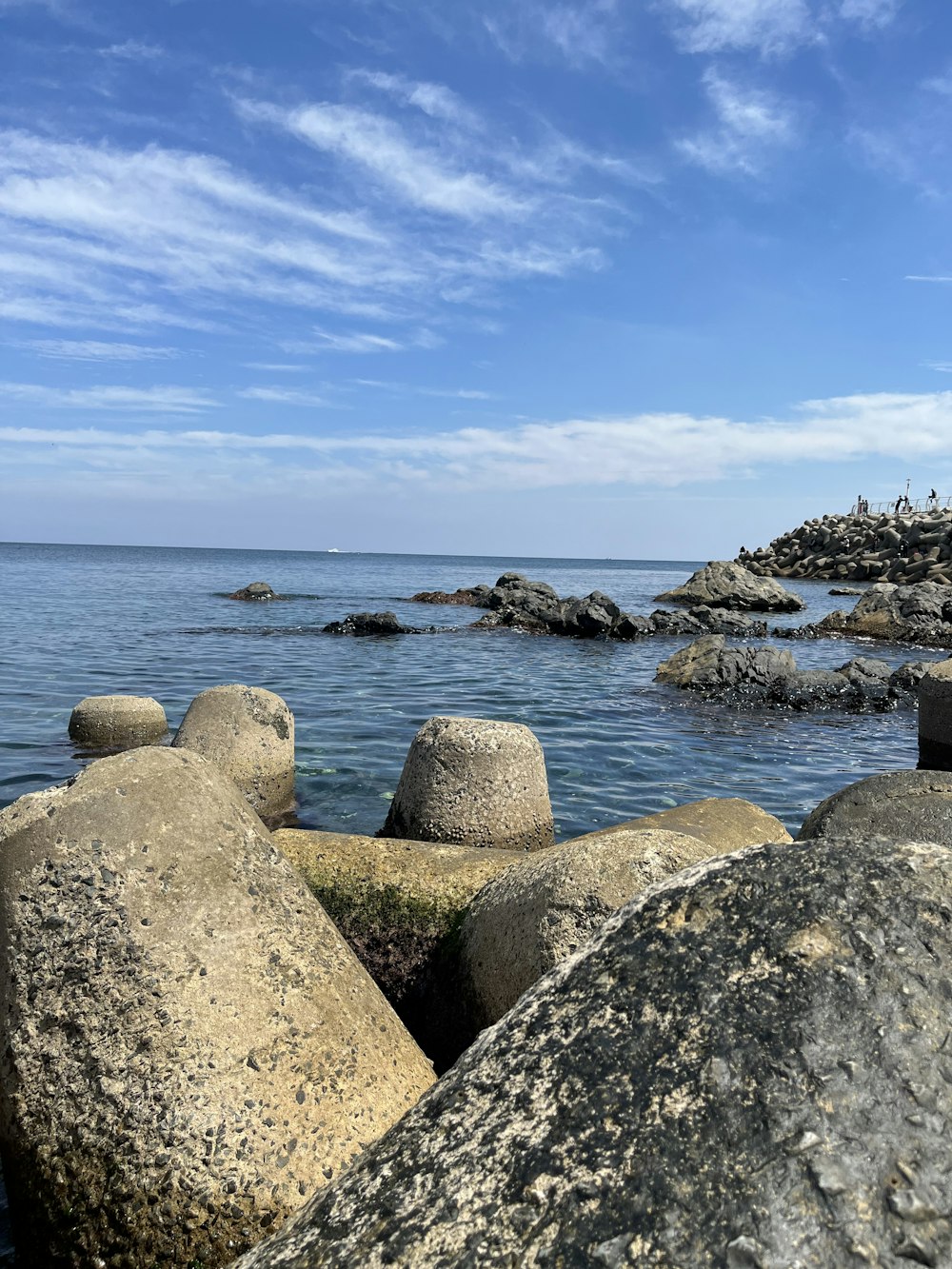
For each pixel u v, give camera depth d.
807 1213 1.54
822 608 47.16
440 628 31.52
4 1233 3.54
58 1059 3.29
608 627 30.31
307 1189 3.12
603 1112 1.76
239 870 3.66
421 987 5.00
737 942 1.95
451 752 7.47
